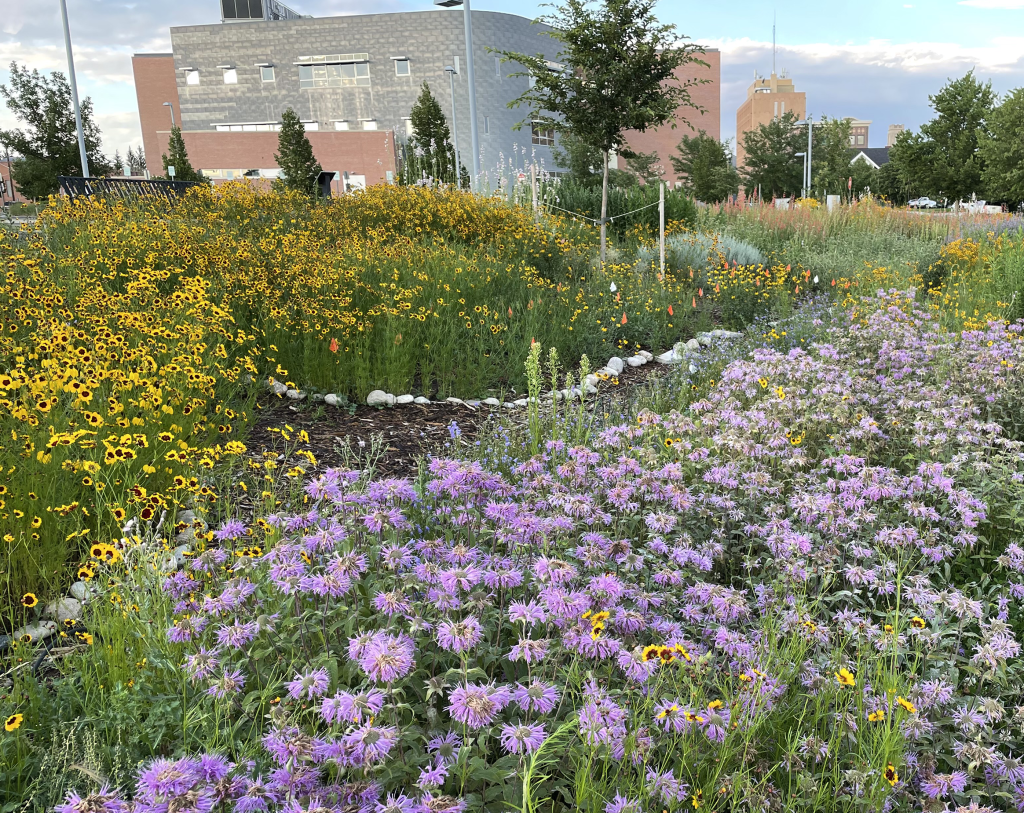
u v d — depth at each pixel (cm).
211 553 253
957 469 372
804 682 225
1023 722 216
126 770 193
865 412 480
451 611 233
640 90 1264
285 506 378
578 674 203
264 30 5681
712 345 830
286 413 585
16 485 331
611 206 1709
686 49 1253
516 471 348
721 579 331
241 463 464
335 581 215
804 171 3919
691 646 223
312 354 632
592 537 269
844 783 195
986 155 3259
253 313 711
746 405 554
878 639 241
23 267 662
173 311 604
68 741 193
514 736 166
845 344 689
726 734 191
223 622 234
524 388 707
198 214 1200
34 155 2961
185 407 448
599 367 805
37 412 380
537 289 928
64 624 291
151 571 272
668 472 333
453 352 720
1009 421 508
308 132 5394
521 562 264
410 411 620
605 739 178
